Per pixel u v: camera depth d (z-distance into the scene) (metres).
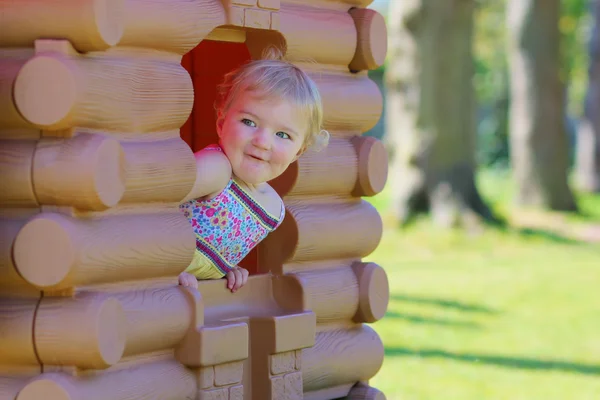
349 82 5.35
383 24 5.45
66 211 3.91
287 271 5.05
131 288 4.20
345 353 5.33
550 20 25.88
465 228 20.98
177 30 4.33
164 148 4.28
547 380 10.14
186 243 4.38
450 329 12.76
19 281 3.94
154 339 4.22
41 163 3.87
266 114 4.52
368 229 5.45
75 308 3.88
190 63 5.66
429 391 9.51
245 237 4.76
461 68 21.25
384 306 5.52
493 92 43.09
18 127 3.96
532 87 25.77
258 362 4.75
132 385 4.12
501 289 15.83
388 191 27.50
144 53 4.26
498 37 41.41
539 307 14.41
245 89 4.55
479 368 10.61
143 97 4.18
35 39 3.95
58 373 3.90
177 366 4.37
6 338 3.92
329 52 5.20
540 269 17.86
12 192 3.92
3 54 4.01
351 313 5.38
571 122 45.75
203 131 5.66
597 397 9.43
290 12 4.97
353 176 5.33
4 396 3.94
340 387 5.43
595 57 31.44
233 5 4.62
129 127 4.13
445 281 16.53
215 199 4.62
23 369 3.97
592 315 13.86
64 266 3.82
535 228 22.11
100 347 3.88
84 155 3.84
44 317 3.89
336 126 5.29
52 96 3.82
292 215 4.99
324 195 5.27
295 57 5.02
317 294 5.10
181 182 4.34
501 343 11.99
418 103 21.22
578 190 31.83
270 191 4.83
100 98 3.96
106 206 3.92
